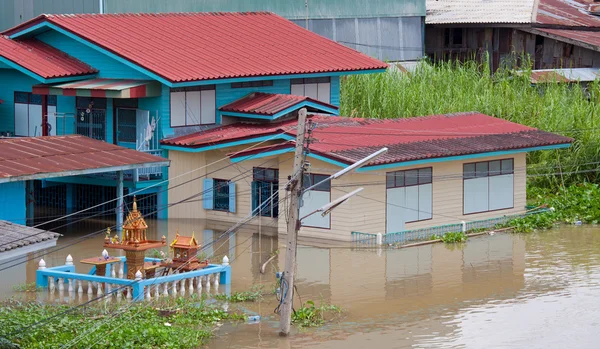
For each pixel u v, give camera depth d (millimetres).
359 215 44031
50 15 51094
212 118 51125
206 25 56062
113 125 50188
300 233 45438
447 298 36250
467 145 48031
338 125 49906
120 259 36469
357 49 72500
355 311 34594
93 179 47094
